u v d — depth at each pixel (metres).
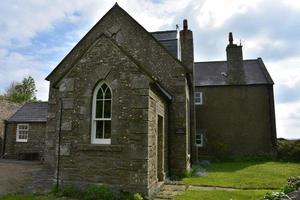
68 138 8.89
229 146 21.78
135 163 8.08
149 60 13.64
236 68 22.67
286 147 20.36
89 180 8.43
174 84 13.14
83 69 9.16
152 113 8.84
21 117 21.73
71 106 9.05
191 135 16.36
